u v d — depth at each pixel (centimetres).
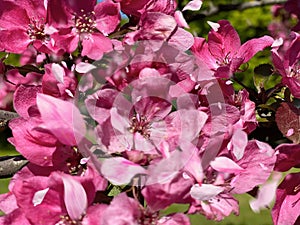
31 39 28
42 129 24
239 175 25
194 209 24
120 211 23
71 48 27
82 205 23
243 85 31
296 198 26
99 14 27
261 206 25
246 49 31
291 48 29
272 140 30
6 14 28
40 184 24
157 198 23
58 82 25
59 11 27
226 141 25
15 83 28
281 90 31
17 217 24
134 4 28
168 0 28
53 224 24
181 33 27
